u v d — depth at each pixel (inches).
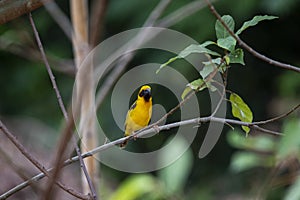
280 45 642.8
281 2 538.0
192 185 601.3
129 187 290.2
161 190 288.0
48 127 576.4
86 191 283.7
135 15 565.9
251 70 633.0
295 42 641.0
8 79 628.1
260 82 633.6
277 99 592.7
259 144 280.8
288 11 546.3
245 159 290.4
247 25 189.5
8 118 581.9
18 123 569.9
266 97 628.7
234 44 185.8
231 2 541.0
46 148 514.3
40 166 171.0
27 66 623.2
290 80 579.8
